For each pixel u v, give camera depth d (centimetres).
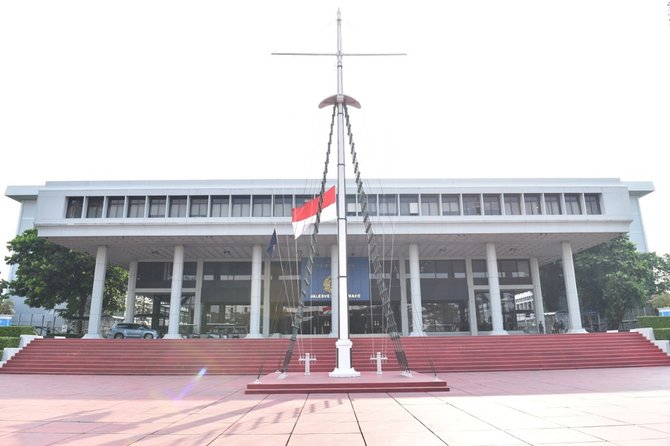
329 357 2458
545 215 3384
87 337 3347
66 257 4028
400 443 729
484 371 2291
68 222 3316
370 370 2283
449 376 1997
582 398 1223
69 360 2470
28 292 4059
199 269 4150
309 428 856
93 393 1491
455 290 4203
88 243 3559
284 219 3319
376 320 4166
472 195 3509
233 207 3466
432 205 3494
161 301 4334
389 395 1341
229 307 4169
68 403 1251
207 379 2012
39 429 878
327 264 3678
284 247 3725
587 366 2388
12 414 1065
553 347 2653
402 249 3888
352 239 3538
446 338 2775
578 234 3441
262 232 3325
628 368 2311
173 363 2406
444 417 954
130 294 4097
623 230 3375
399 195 3491
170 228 3331
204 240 3472
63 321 5550
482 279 4262
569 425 853
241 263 4191
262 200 3488
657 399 1181
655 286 5062
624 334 2862
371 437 773
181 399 1320
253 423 916
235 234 3322
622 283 4056
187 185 3528
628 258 4303
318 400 1246
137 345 2684
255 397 1345
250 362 2406
